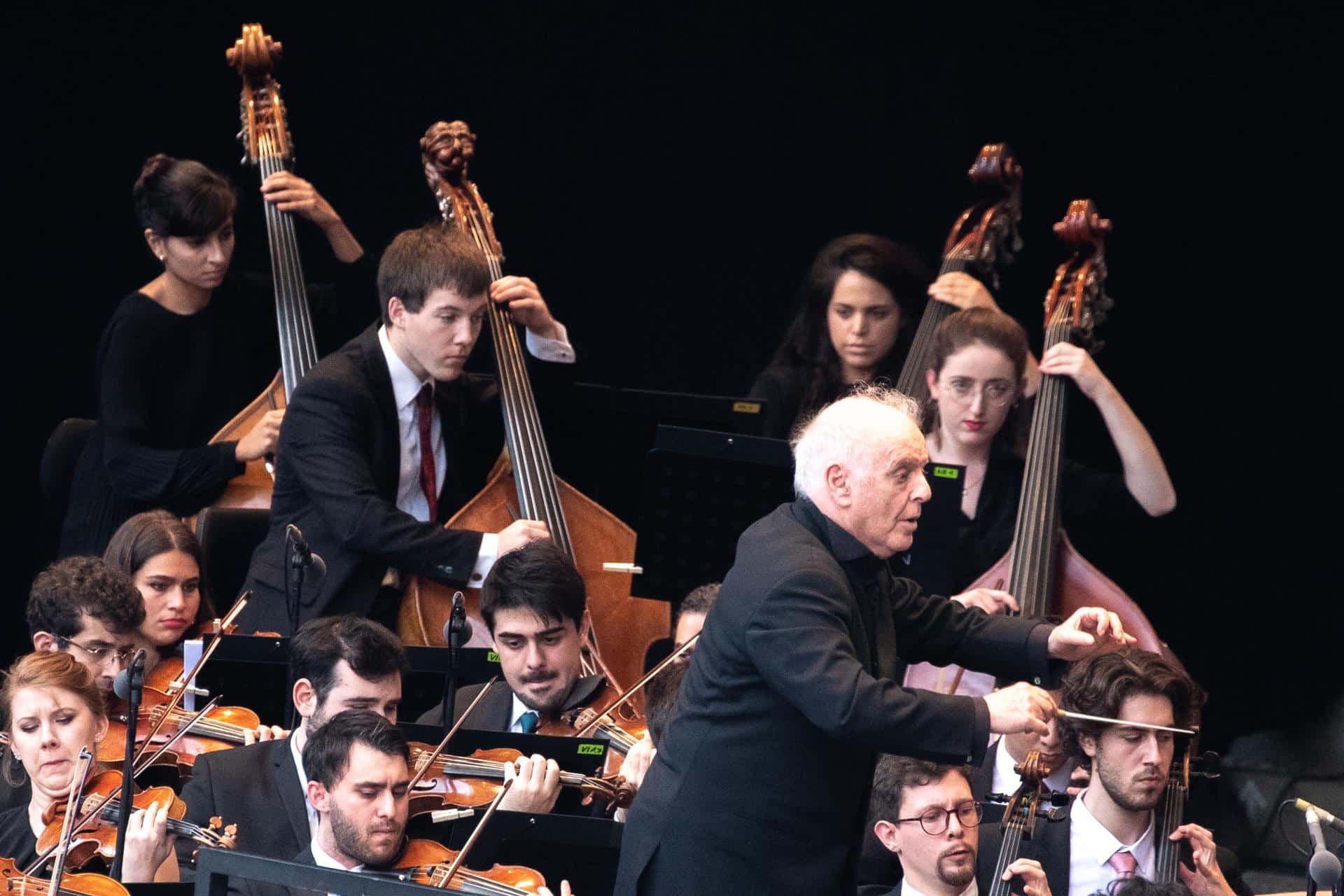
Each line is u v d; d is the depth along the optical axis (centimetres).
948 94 2692
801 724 1046
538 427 1816
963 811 1300
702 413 2030
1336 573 2531
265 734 1510
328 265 2744
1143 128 2617
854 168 2742
